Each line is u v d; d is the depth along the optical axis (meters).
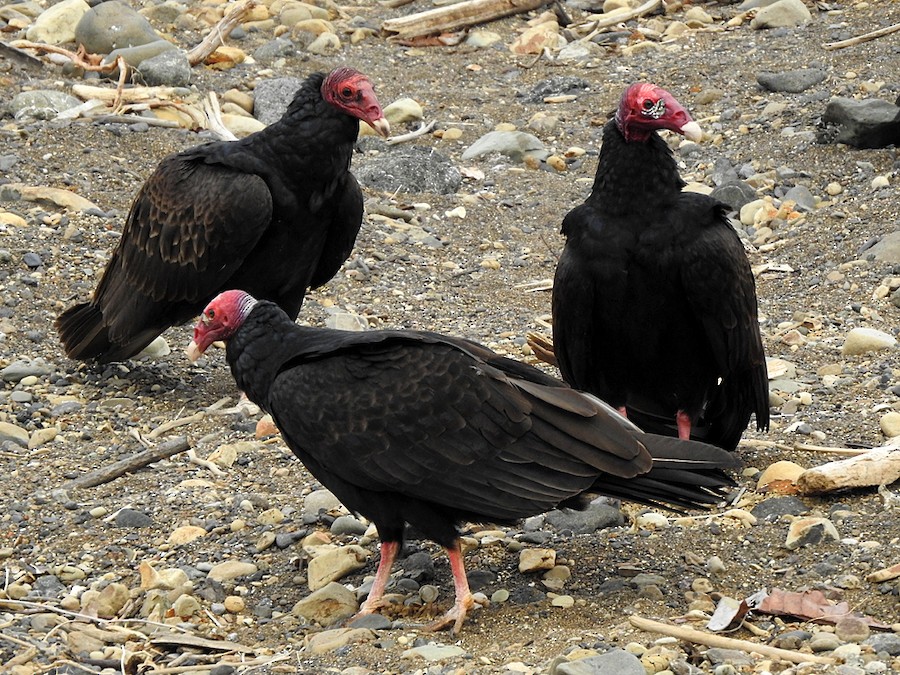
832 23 23.03
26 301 14.12
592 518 9.45
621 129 9.61
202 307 12.59
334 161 12.09
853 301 14.20
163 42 21.22
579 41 24.08
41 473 11.05
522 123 21.14
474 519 8.09
